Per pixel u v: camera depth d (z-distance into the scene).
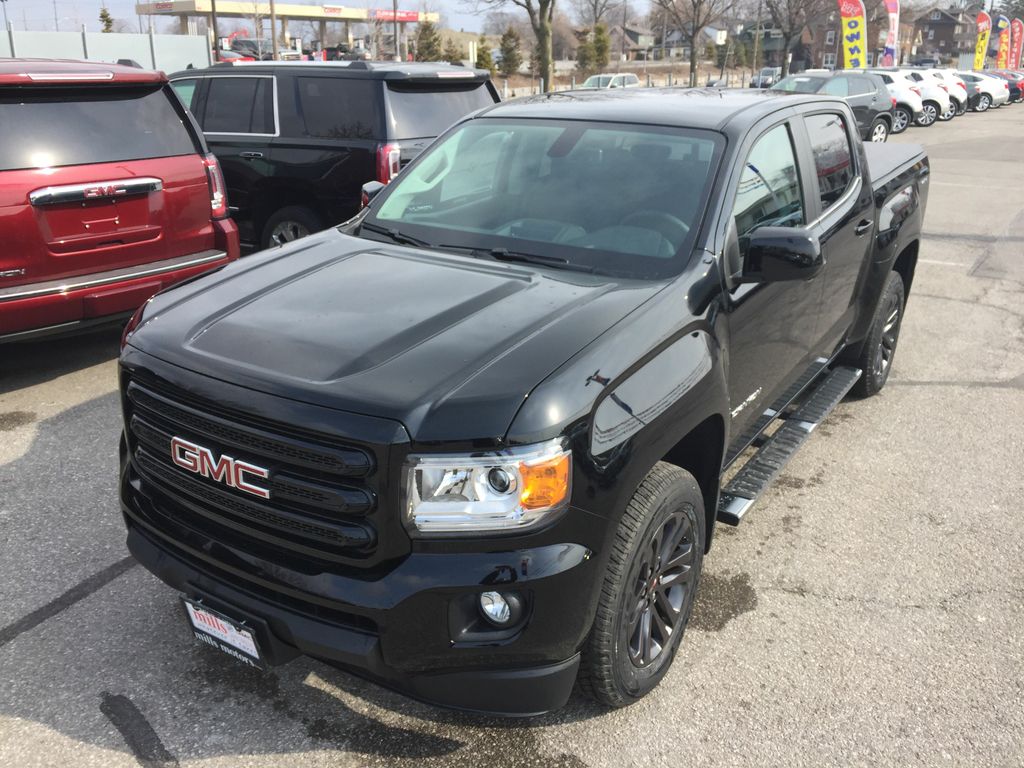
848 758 2.70
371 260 3.18
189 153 5.64
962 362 6.30
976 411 5.42
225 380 2.39
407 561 2.23
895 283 5.27
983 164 17.23
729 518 3.34
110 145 5.21
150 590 3.42
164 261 5.55
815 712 2.88
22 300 4.83
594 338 2.50
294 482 2.29
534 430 2.21
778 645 3.21
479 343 2.46
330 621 2.30
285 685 2.94
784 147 3.80
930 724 2.84
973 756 2.72
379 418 2.20
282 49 42.75
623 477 2.40
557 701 2.42
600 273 3.04
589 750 2.70
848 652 3.18
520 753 2.68
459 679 2.31
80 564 3.57
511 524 2.22
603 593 2.48
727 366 3.03
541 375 2.32
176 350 2.55
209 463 2.43
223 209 5.86
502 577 2.21
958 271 8.96
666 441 2.59
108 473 4.32
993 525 4.10
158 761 2.62
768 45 84.25
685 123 3.51
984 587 3.61
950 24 119.31
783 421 4.57
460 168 3.70
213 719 2.78
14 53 30.11
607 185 3.36
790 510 4.20
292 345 2.49
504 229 3.33
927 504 4.28
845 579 3.64
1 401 5.14
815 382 5.03
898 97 23.67
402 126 6.95
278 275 3.05
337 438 2.21
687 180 3.27
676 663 3.10
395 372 2.34
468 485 2.20
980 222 11.45
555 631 2.31
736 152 3.34
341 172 7.01
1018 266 9.19
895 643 3.24
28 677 2.94
